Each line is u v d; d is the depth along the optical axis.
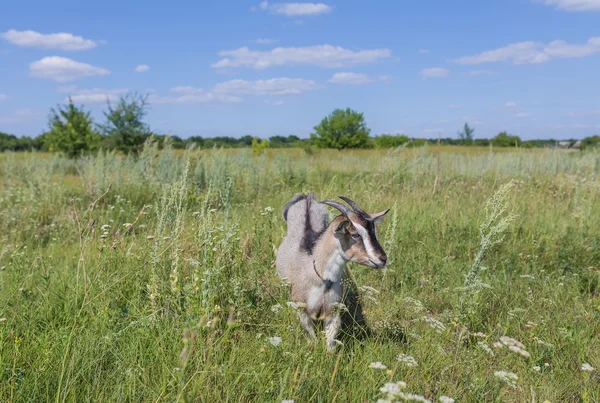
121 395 3.36
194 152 14.48
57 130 29.48
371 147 63.50
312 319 5.03
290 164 17.50
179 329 4.16
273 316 5.05
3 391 3.29
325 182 14.84
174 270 4.71
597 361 4.64
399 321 5.30
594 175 15.72
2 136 74.25
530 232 8.49
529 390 4.08
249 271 5.68
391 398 2.65
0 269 6.36
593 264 7.62
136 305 4.89
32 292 5.46
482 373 4.15
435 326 4.79
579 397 4.03
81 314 4.66
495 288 6.43
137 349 3.99
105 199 11.52
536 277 6.95
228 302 4.94
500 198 4.88
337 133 62.03
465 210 10.16
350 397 3.61
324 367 4.02
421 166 14.63
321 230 5.69
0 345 3.73
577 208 9.78
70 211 10.05
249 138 45.16
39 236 8.96
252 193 12.73
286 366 3.84
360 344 4.83
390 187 12.50
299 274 5.04
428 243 8.12
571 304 6.25
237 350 4.01
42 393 3.45
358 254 4.62
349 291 5.10
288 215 6.35
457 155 19.48
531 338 5.11
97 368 3.72
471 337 5.11
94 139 29.84
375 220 4.83
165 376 3.46
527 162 17.03
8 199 11.55
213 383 3.55
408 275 6.95
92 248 6.54
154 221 8.47
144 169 14.62
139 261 5.57
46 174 14.32
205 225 4.66
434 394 3.64
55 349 3.94
